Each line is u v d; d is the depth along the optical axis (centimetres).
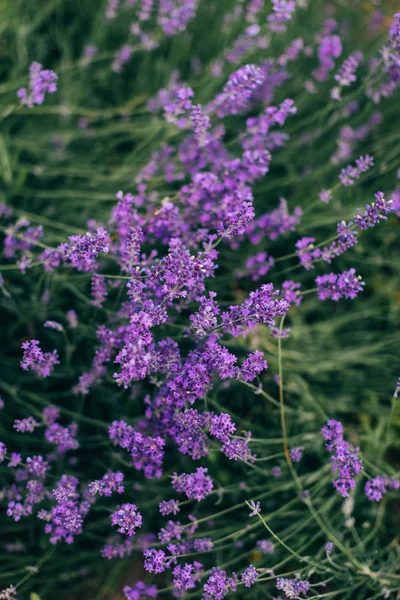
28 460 82
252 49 104
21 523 94
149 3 101
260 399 98
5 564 92
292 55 104
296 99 114
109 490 80
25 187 105
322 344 104
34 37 112
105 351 87
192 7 102
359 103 111
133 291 79
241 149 109
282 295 86
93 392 97
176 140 108
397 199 99
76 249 80
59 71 107
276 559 92
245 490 93
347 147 104
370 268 108
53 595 94
